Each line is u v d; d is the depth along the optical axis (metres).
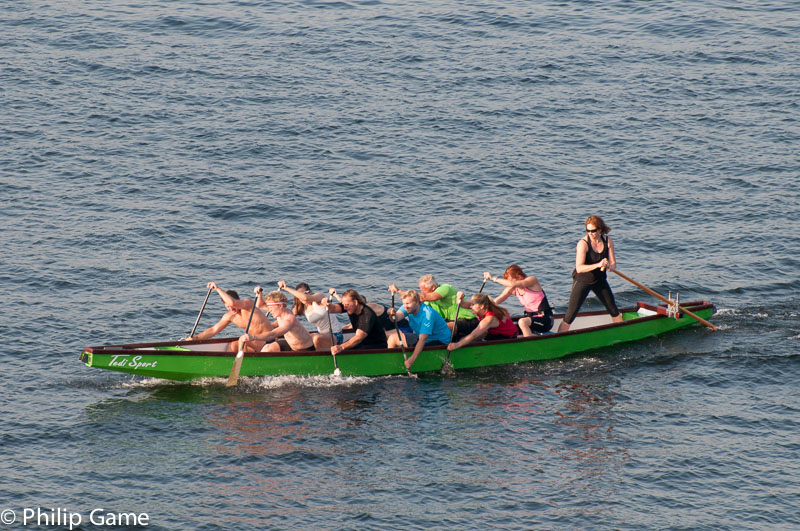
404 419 52.66
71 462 47.62
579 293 62.81
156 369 55.28
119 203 87.81
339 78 121.69
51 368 58.66
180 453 48.66
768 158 99.19
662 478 46.81
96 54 127.06
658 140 103.94
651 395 56.16
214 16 146.12
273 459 48.19
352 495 45.19
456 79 121.62
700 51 131.00
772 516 43.81
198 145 101.31
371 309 58.12
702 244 81.62
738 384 57.53
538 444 50.06
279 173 95.44
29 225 82.31
